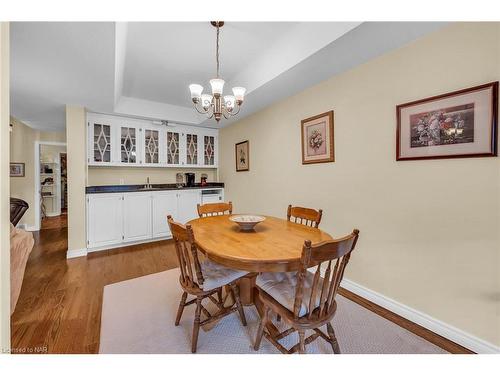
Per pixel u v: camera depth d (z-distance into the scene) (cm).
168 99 351
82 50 171
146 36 199
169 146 402
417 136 165
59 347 142
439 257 156
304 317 115
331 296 119
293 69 208
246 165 367
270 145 315
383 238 189
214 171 473
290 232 162
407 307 173
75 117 301
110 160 348
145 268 267
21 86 238
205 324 152
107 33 151
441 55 151
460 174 146
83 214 307
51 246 346
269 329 155
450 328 151
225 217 218
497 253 133
